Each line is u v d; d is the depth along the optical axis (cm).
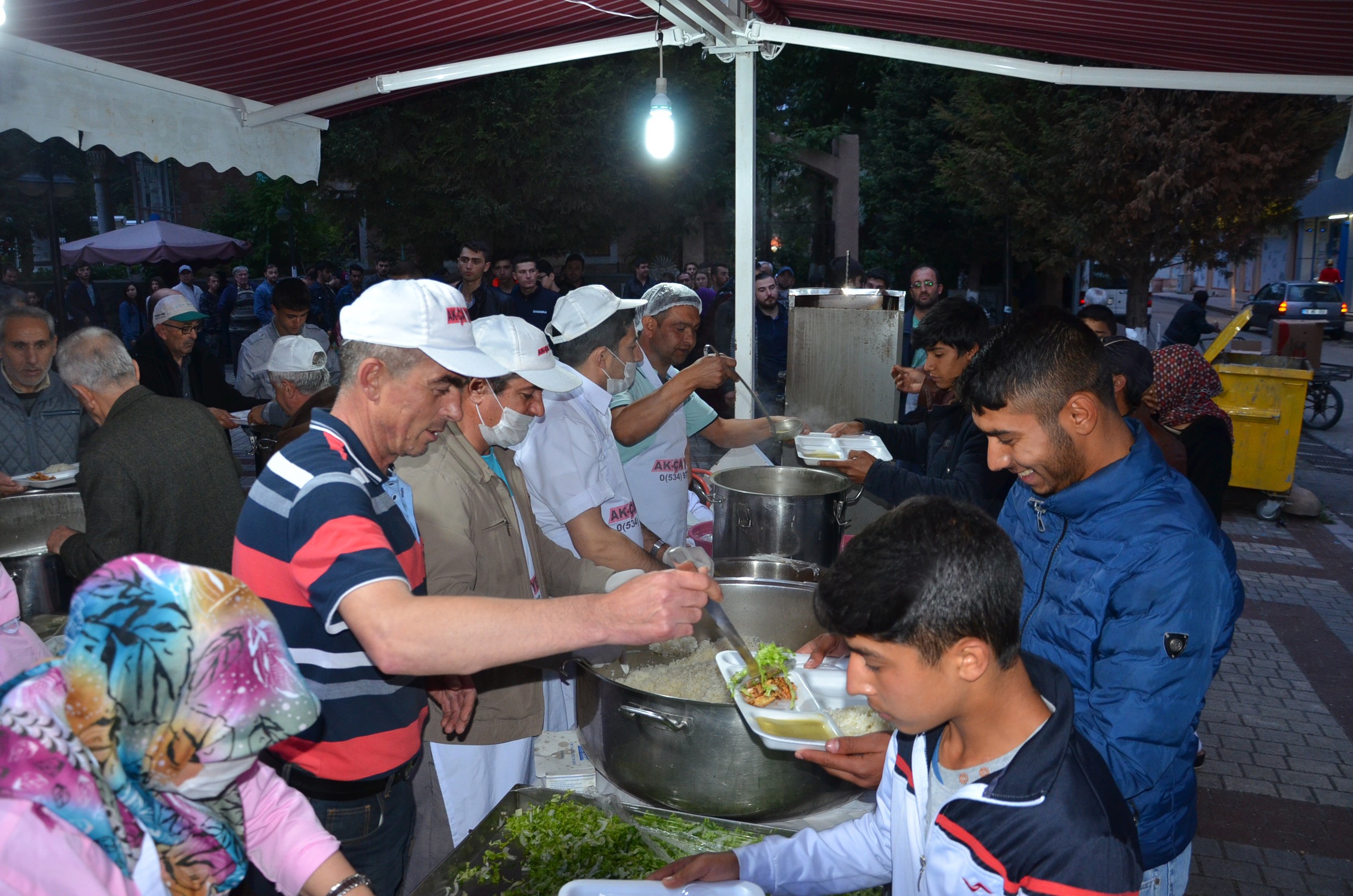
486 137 1070
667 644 236
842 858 149
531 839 174
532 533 234
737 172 457
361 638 139
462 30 439
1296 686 470
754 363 478
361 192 1157
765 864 150
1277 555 677
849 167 1888
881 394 477
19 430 386
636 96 1133
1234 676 481
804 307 487
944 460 324
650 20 466
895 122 1823
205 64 407
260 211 2058
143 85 374
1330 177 2925
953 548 109
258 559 151
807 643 232
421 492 202
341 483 150
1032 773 112
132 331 1555
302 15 373
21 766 86
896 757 133
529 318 749
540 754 232
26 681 93
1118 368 252
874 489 304
